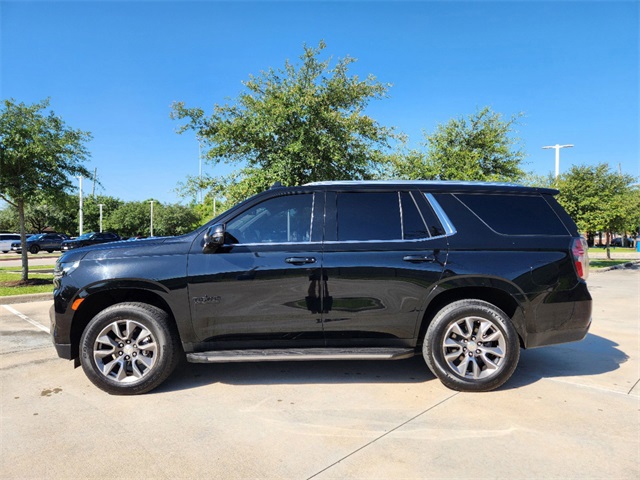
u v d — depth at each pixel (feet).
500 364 12.53
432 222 13.19
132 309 12.51
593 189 64.54
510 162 49.67
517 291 12.68
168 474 8.42
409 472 8.43
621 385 13.24
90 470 8.56
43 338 19.65
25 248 39.55
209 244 12.55
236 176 35.45
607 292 35.29
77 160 39.29
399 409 11.41
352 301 12.67
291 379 13.78
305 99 31.27
